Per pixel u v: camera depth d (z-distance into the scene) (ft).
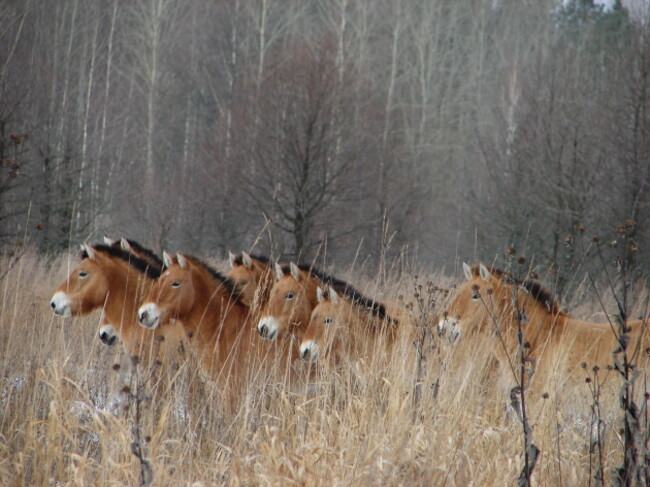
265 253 299.58
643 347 98.63
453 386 84.33
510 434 79.15
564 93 307.37
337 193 316.19
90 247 116.47
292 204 312.91
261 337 105.91
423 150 526.98
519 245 268.82
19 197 269.03
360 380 86.22
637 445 63.21
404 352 88.07
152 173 463.42
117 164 440.04
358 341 100.78
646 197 232.32
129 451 70.38
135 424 70.13
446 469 69.26
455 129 631.97
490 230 310.04
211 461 75.41
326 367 90.79
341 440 74.59
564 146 270.46
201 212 374.63
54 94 377.09
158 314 104.94
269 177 319.06
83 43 483.51
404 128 515.09
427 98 601.21
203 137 496.64
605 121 263.49
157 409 86.38
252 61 568.82
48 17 431.02
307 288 108.58
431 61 615.57
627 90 261.24
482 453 74.02
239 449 74.90
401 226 360.48
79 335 116.06
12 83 321.93
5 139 236.63
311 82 345.31
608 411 92.48
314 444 72.13
